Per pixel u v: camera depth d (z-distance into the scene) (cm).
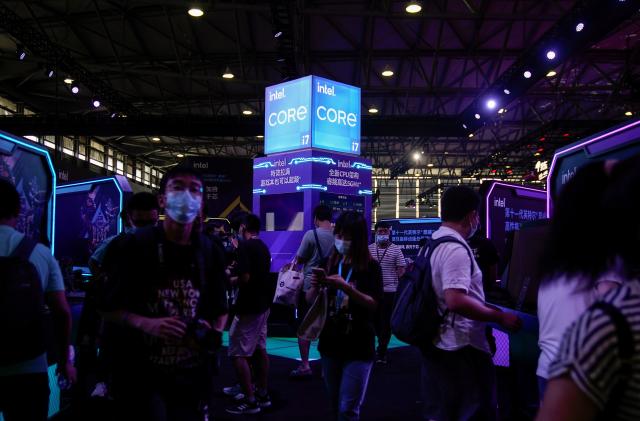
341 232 299
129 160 2847
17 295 201
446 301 222
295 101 763
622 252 88
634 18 1125
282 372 577
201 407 194
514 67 1132
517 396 324
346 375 280
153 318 183
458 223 248
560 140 1836
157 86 1641
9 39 1297
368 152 2511
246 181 1552
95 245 638
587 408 73
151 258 189
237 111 1959
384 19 1160
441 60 1367
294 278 486
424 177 3222
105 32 1252
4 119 1498
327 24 1182
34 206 382
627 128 296
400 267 641
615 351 71
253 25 1221
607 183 93
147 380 186
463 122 1488
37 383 208
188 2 1012
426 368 239
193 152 2742
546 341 144
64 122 1515
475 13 1025
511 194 623
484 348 232
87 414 360
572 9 887
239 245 427
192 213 189
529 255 311
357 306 284
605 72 1506
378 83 1527
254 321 425
